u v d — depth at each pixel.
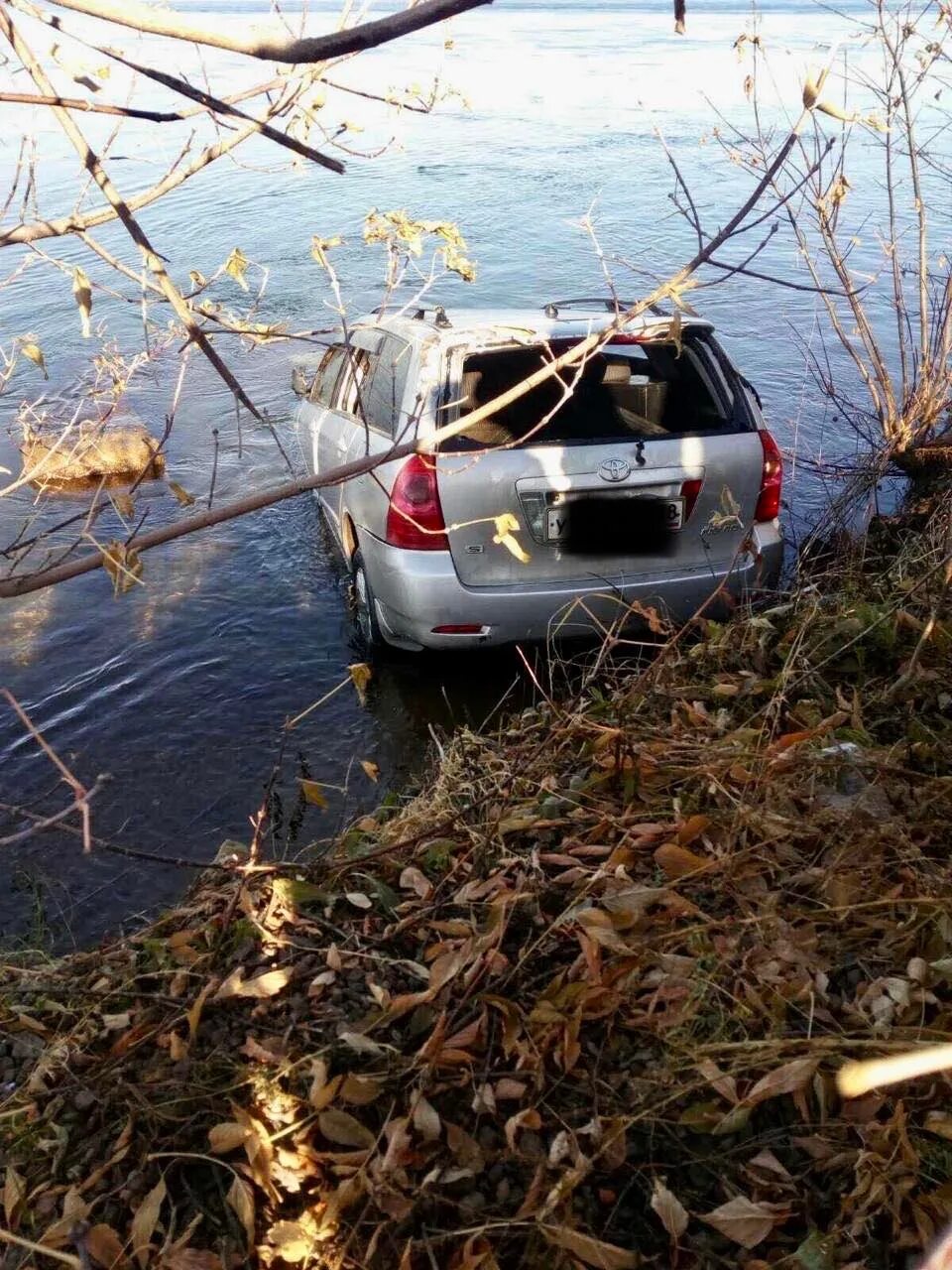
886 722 3.88
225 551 6.90
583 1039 2.59
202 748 4.89
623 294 11.84
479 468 4.75
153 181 12.10
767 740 3.71
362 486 5.31
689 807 3.34
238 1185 2.25
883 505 6.89
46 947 3.76
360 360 6.14
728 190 16.80
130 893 4.04
